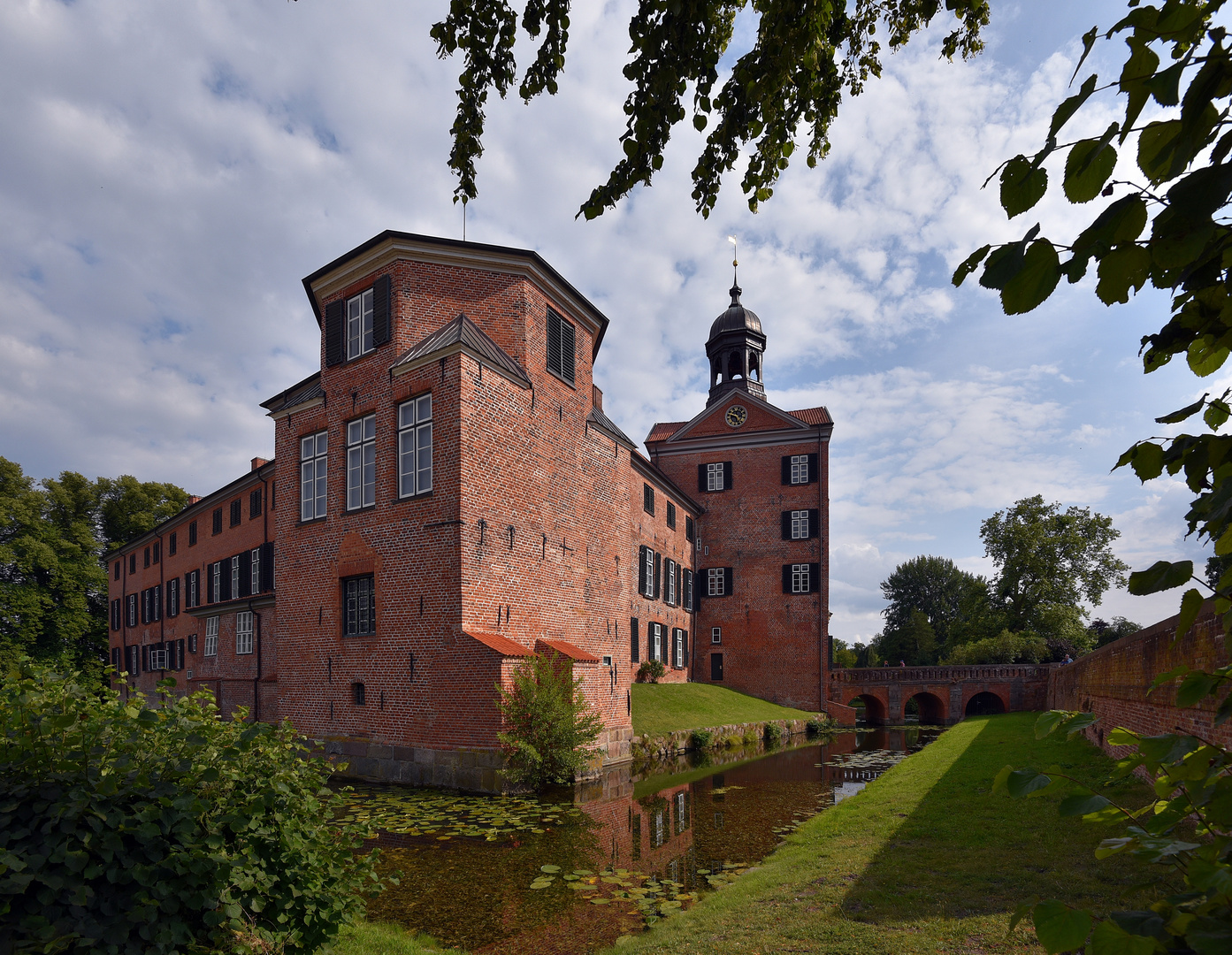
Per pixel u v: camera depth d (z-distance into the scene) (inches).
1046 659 1493.6
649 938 228.1
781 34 154.9
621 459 821.9
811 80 171.2
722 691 1238.9
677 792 567.5
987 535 1685.5
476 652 533.0
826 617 1344.7
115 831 135.6
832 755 839.7
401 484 601.0
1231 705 47.1
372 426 631.8
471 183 185.3
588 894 305.0
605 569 761.0
